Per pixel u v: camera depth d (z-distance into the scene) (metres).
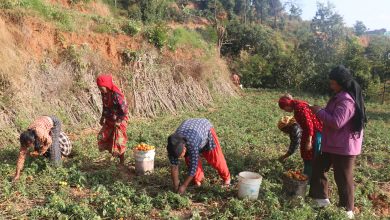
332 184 6.88
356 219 5.51
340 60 27.22
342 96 5.28
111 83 7.22
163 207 5.85
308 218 5.43
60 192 6.06
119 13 25.36
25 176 6.56
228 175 6.62
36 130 6.56
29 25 12.27
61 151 7.70
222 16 44.97
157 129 11.09
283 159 8.05
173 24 32.44
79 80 12.32
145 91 14.13
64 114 11.16
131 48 15.12
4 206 5.67
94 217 5.22
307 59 28.45
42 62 11.94
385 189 7.29
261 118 14.44
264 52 33.50
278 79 28.81
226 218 5.36
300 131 7.48
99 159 8.03
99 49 14.18
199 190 6.49
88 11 18.58
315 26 31.77
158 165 7.78
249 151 9.16
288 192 6.12
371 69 25.81
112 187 6.38
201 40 22.66
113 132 7.43
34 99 10.63
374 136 12.27
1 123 9.29
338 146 5.42
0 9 11.87
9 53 10.60
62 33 13.11
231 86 22.20
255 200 5.98
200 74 17.62
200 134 5.93
